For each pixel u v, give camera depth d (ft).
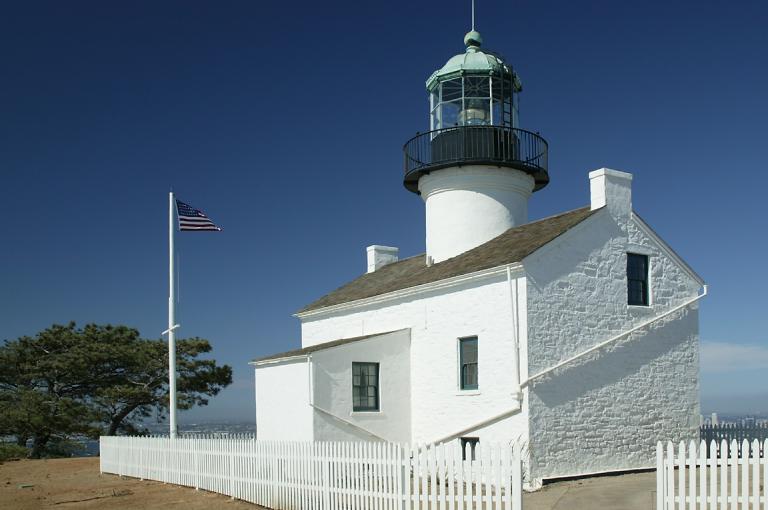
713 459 40.60
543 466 59.82
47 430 115.44
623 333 66.03
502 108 82.84
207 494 60.85
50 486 70.23
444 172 81.56
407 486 44.60
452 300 69.05
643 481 59.16
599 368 64.28
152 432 123.95
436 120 85.15
